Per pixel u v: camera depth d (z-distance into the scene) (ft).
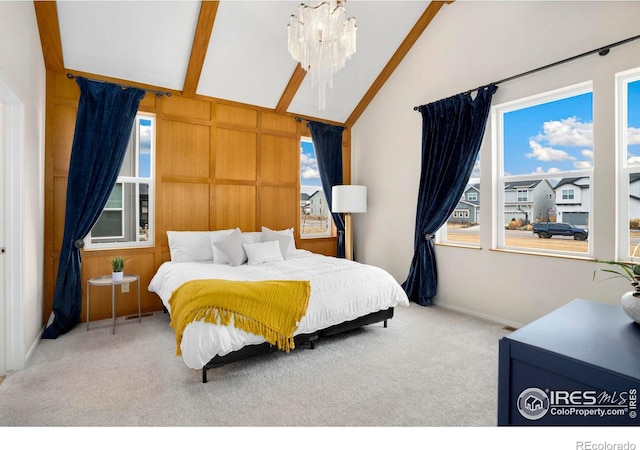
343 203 14.57
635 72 8.25
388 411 6.03
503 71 10.82
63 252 10.11
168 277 9.90
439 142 12.61
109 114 11.00
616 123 8.48
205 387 6.83
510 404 3.71
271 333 7.33
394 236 14.87
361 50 13.38
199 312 6.79
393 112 14.85
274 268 10.33
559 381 3.35
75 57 10.52
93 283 9.89
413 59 13.87
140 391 6.64
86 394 6.51
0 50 6.28
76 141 10.51
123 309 11.68
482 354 8.52
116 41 10.50
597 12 8.72
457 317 11.60
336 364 7.92
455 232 13.12
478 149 11.34
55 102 10.53
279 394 6.59
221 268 10.27
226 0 10.39
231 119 13.91
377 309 9.52
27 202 8.18
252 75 13.12
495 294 11.19
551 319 4.38
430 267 13.09
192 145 12.99
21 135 7.72
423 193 13.09
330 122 16.69
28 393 6.53
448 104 12.19
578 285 9.17
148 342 9.27
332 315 8.42
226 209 13.78
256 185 14.52
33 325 8.76
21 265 7.63
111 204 11.90
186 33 10.93
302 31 8.06
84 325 10.69
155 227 12.23
